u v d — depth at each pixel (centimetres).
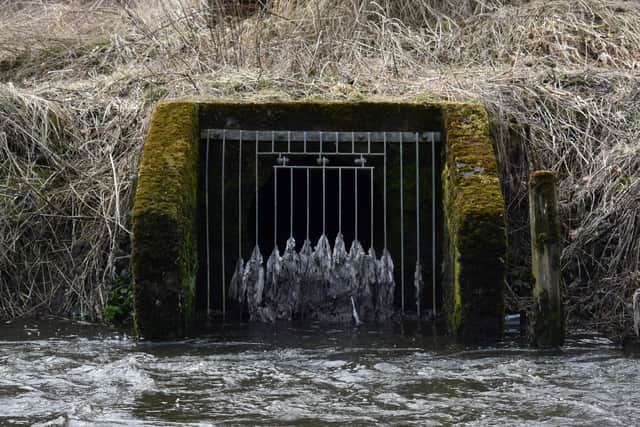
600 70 1430
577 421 742
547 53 1530
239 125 1158
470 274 1016
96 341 1038
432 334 1062
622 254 1161
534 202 988
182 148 1091
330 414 761
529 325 1011
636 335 1045
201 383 853
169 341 1028
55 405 786
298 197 1334
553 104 1339
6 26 1808
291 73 1464
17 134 1319
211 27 1583
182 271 1025
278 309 1142
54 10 1858
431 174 1159
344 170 1269
